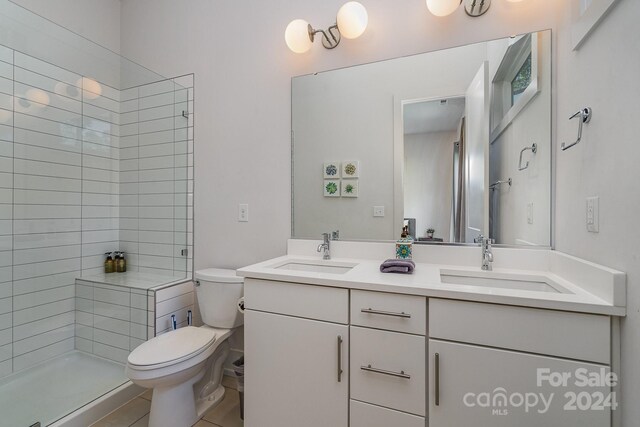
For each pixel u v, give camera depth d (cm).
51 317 196
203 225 206
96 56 218
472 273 132
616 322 84
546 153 130
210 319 170
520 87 137
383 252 160
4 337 175
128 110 230
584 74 104
